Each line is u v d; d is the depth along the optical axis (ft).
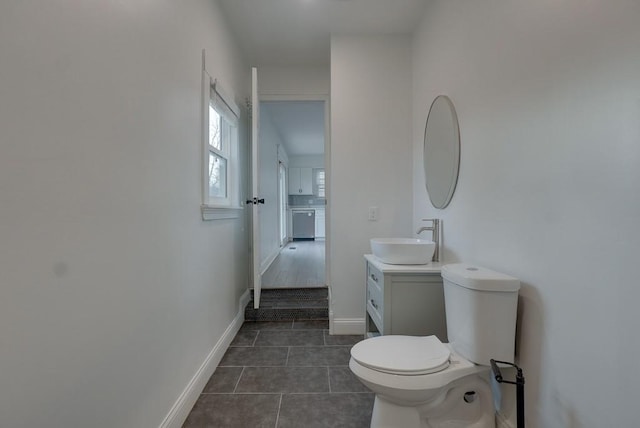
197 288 5.79
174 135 4.84
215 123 7.82
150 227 4.08
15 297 2.23
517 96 4.17
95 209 3.02
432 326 5.82
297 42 9.43
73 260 2.74
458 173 5.99
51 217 2.52
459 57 5.97
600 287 2.93
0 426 2.12
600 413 2.95
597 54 2.94
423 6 7.72
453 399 4.23
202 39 6.18
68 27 2.68
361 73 8.89
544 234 3.67
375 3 7.61
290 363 7.07
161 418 4.37
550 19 3.55
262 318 9.82
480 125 5.17
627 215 2.66
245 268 10.66
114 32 3.32
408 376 3.90
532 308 3.88
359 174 8.91
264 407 5.48
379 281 6.19
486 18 4.98
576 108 3.20
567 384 3.34
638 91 2.57
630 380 2.66
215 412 5.34
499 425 4.41
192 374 5.54
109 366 3.24
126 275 3.54
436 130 7.04
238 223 9.37
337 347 7.94
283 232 25.61
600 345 2.94
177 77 4.97
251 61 10.68
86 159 2.90
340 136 8.89
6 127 2.16
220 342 7.23
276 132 19.66
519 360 4.10
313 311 9.87
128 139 3.58
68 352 2.68
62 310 2.62
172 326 4.74
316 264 16.61
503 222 4.51
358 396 5.81
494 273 4.39
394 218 8.93
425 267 5.97
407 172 8.94
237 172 9.18
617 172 2.75
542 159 3.69
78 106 2.80
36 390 2.38
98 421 3.06
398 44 8.93
